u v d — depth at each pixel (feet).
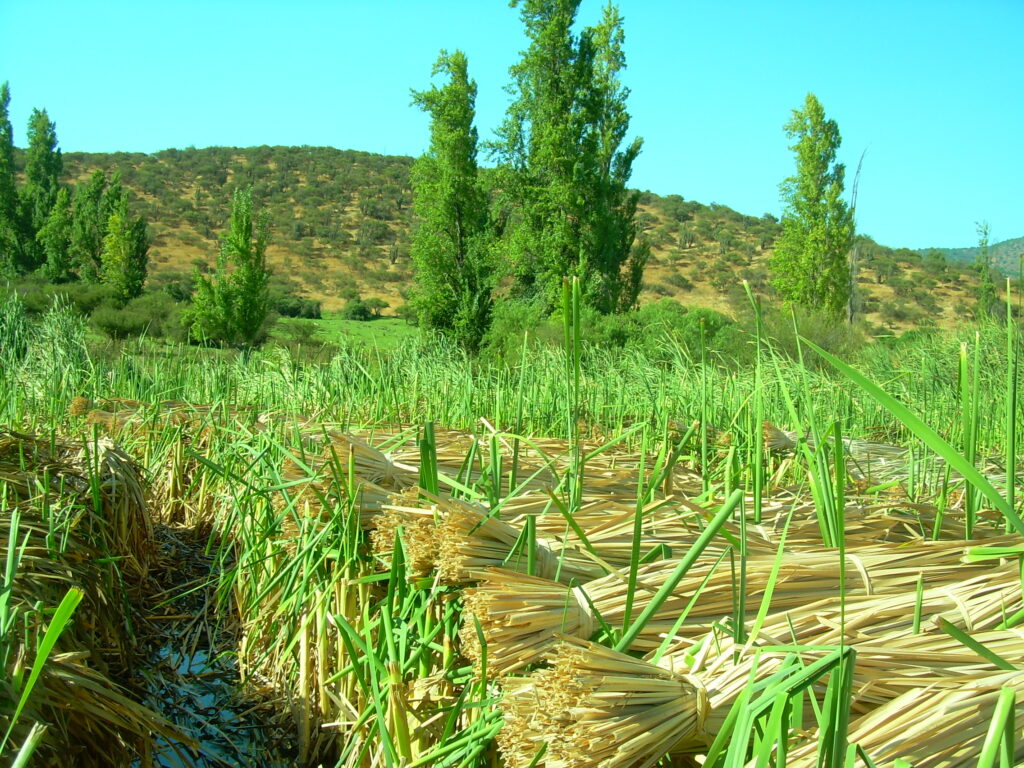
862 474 16.14
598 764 5.80
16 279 164.35
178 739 10.59
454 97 109.70
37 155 231.50
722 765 6.05
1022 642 6.91
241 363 34.91
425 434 10.06
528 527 8.41
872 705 6.24
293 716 13.25
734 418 15.33
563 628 7.53
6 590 8.95
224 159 441.27
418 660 10.13
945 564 9.27
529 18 107.24
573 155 104.83
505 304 98.89
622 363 29.43
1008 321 6.96
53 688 9.42
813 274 114.32
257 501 17.22
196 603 18.22
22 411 24.71
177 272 271.90
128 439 26.25
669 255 313.53
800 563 8.88
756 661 5.72
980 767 4.14
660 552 8.18
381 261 316.19
